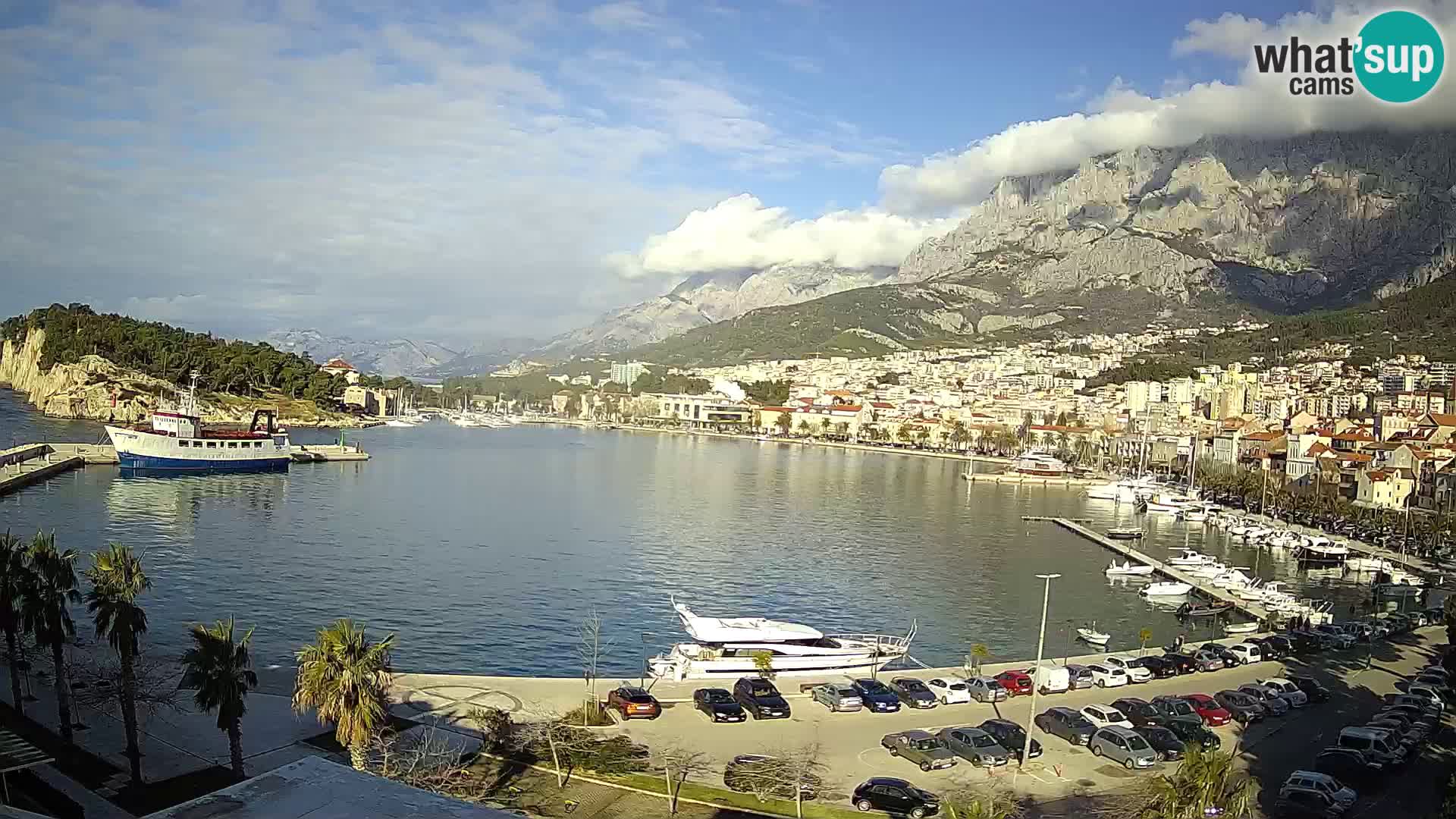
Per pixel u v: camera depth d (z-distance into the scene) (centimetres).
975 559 18512
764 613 13425
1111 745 7062
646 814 5828
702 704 7931
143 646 9894
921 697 8244
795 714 7969
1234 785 6250
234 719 6212
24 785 5919
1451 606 9244
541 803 5916
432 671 10112
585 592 14062
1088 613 14300
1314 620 13075
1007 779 6612
